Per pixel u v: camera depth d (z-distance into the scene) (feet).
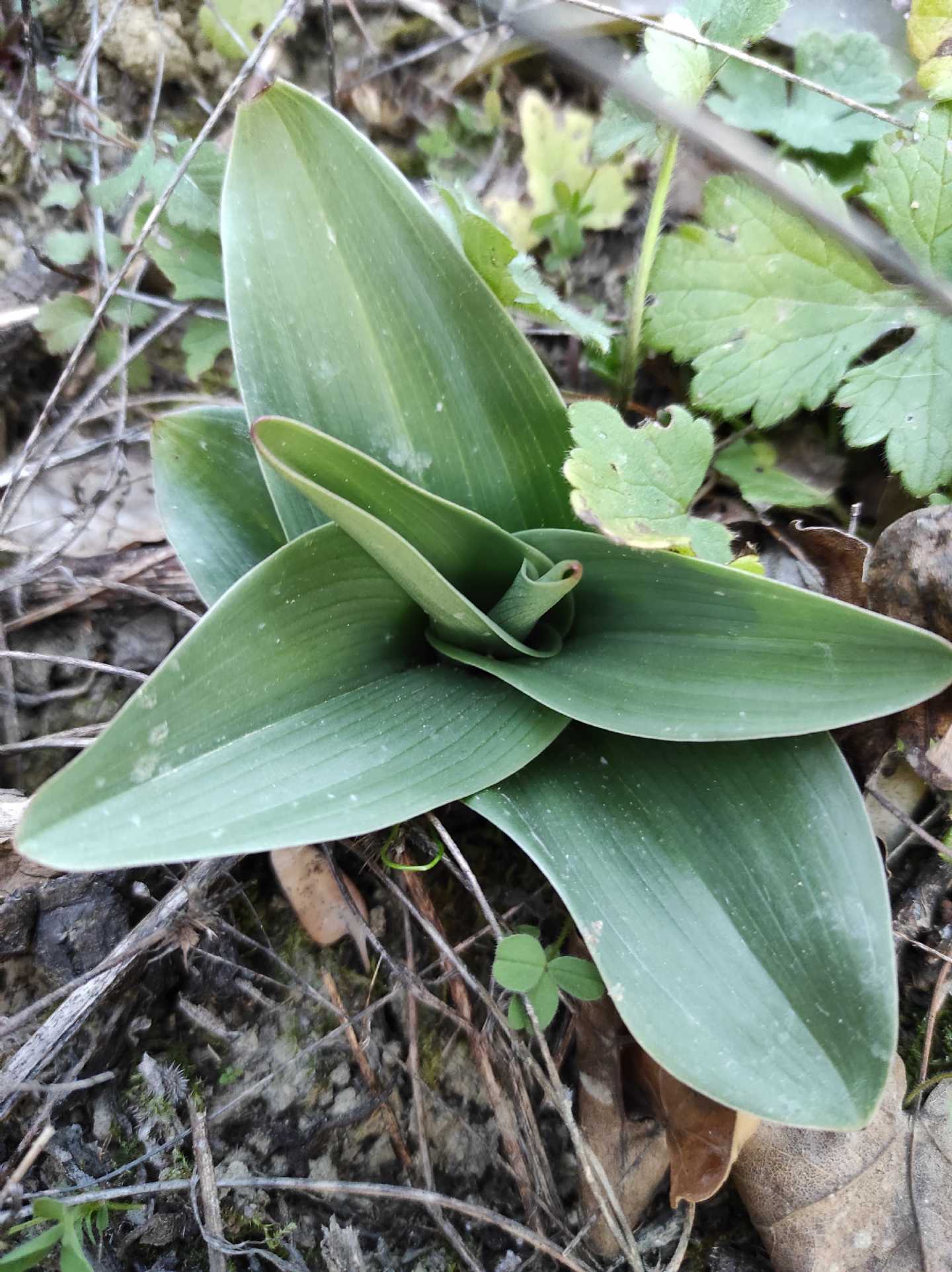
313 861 0.78
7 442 0.97
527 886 0.82
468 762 0.63
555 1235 0.71
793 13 0.95
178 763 0.56
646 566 0.63
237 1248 0.65
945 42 0.84
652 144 0.82
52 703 0.87
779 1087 0.54
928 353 0.80
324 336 0.66
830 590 0.81
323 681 0.65
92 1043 0.70
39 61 1.05
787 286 0.83
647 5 0.94
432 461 0.68
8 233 1.00
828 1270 0.68
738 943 0.59
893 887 0.79
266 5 1.06
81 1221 0.62
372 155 0.64
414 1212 0.72
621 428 0.66
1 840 0.73
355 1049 0.75
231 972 0.76
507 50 1.08
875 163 0.81
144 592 0.87
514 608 0.65
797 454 0.91
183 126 1.08
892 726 0.74
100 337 0.97
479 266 0.79
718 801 0.63
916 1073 0.75
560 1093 0.68
